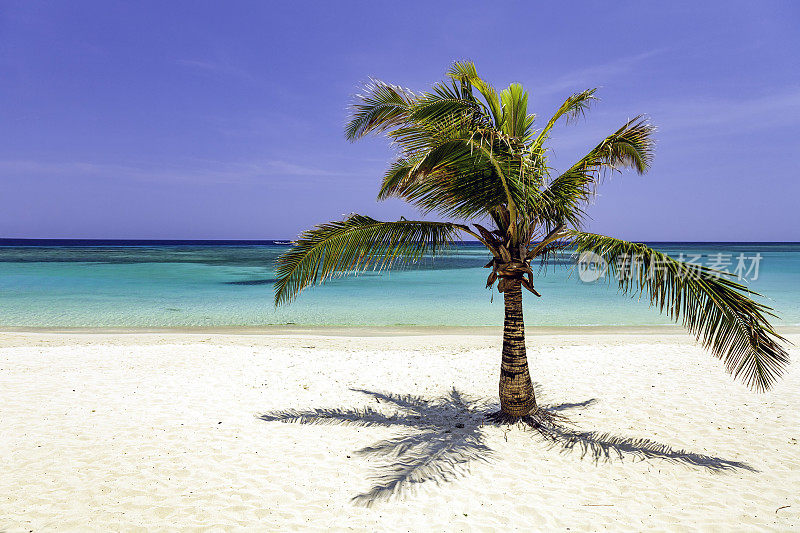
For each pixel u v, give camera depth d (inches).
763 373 177.8
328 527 153.3
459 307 818.2
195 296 936.3
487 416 260.4
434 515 160.7
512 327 247.4
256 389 312.0
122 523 154.0
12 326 608.7
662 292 181.2
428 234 221.9
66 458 201.9
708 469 195.3
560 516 159.5
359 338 519.8
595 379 340.5
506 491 177.3
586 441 225.0
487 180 197.8
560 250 225.9
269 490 177.9
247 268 1748.3
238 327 616.1
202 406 274.1
